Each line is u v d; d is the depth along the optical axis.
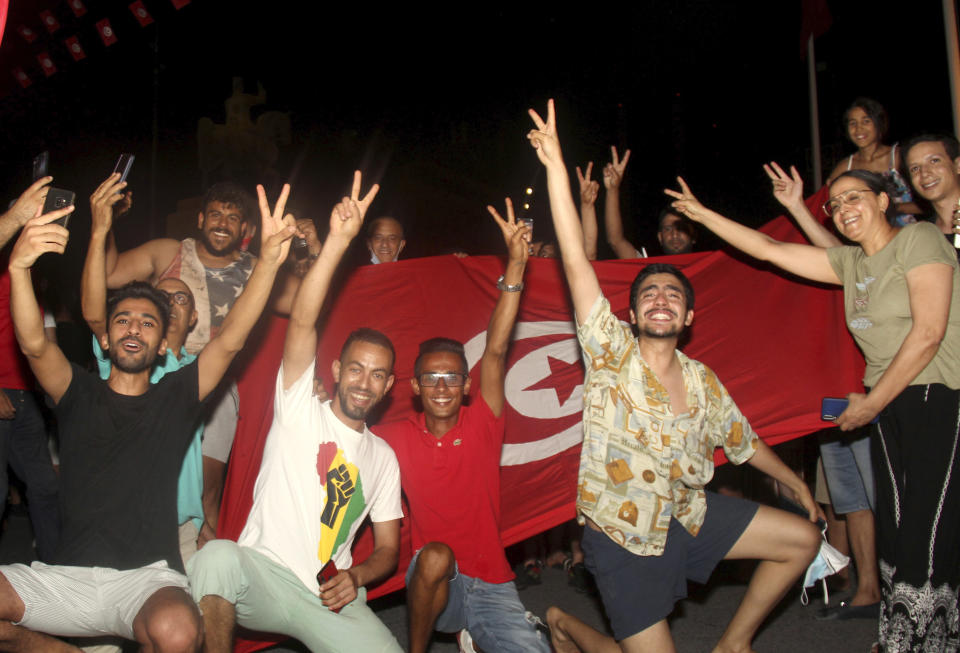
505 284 3.73
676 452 3.40
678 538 3.49
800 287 4.53
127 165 3.51
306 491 3.41
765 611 3.61
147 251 4.30
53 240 2.92
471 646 3.73
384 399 4.62
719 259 4.66
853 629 4.35
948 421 3.44
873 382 3.69
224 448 4.27
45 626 2.90
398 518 3.70
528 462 4.57
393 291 4.68
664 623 3.40
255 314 3.20
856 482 4.61
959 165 3.81
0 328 4.41
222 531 4.19
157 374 3.74
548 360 4.68
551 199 3.45
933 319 3.37
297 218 5.07
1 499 4.33
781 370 4.52
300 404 3.44
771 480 5.54
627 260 4.76
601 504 3.37
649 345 3.49
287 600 3.31
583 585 5.07
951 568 3.48
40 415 4.57
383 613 4.71
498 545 3.72
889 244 3.57
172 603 2.79
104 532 3.02
